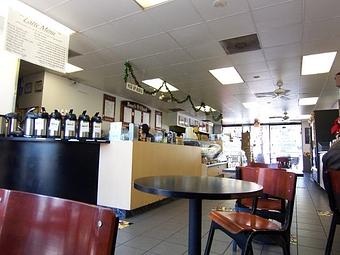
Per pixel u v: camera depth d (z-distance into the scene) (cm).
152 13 350
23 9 337
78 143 339
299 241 280
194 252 162
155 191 129
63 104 643
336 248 258
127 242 261
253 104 955
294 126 1393
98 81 677
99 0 322
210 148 696
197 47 456
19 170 306
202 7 334
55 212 58
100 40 432
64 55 375
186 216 366
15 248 59
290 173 184
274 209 222
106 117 779
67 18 362
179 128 754
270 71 577
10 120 309
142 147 375
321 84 673
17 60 348
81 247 52
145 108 969
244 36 411
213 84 691
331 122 788
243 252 151
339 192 191
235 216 186
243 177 229
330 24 368
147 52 482
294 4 323
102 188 362
